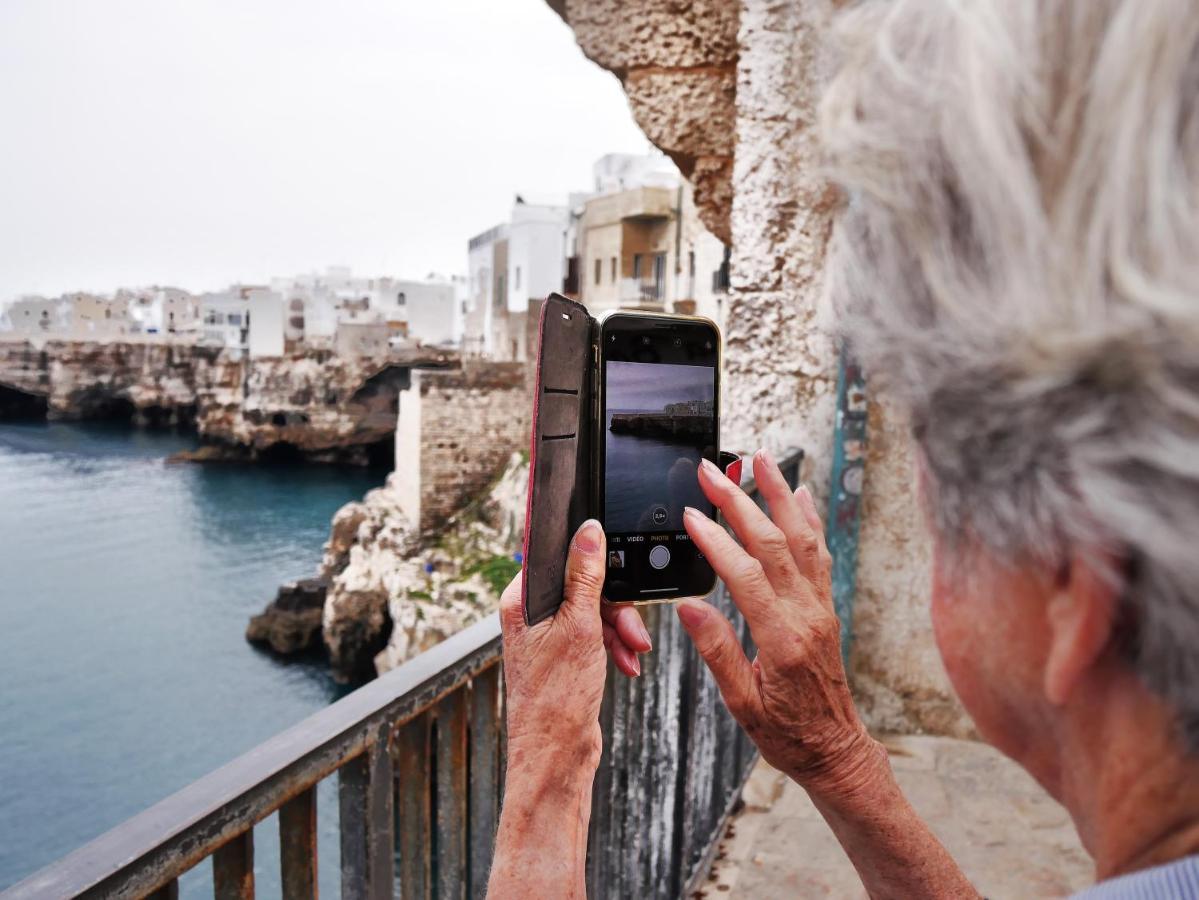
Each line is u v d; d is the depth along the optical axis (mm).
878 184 346
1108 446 272
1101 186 276
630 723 1783
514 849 617
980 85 307
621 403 792
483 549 30000
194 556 44625
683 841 2154
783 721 718
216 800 835
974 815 2529
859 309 380
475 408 31953
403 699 1105
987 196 301
